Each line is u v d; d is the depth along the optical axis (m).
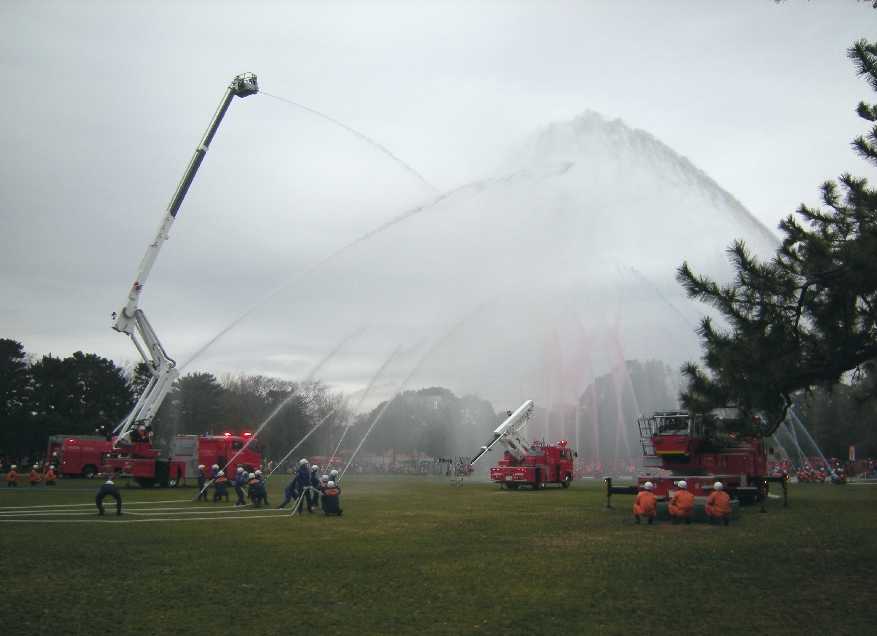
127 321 46.69
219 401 115.12
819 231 16.86
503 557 17.75
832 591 13.66
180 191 47.34
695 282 16.91
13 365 104.06
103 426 101.69
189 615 11.83
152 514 28.73
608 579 14.87
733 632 10.88
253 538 21.25
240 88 48.59
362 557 17.70
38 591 13.53
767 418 17.64
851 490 50.00
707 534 22.27
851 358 16.20
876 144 16.67
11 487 47.44
